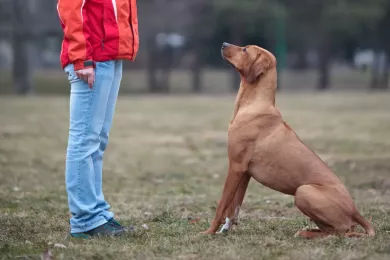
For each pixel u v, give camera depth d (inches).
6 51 2428.6
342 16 1547.7
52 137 618.2
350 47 1999.3
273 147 232.5
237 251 206.2
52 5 1457.9
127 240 226.7
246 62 241.1
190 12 1519.4
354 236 224.1
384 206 303.7
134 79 1802.4
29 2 1471.5
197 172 432.8
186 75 1937.7
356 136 603.2
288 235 237.3
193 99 1253.7
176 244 220.2
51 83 1689.2
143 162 474.0
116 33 227.1
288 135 235.9
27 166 444.1
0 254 207.8
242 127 235.0
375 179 387.5
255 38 1800.0
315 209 223.9
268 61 240.7
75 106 227.1
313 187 226.5
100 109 229.0
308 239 226.1
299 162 231.5
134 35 234.7
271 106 239.0
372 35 1729.8
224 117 841.5
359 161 447.8
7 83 1653.5
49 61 2455.7
